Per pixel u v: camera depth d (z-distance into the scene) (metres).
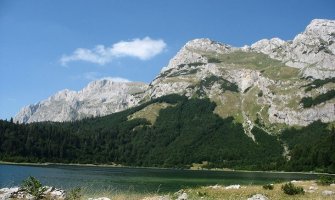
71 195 31.12
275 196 48.56
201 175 199.50
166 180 141.00
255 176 195.88
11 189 29.56
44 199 28.84
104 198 33.59
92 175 162.88
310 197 47.38
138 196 41.56
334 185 64.19
